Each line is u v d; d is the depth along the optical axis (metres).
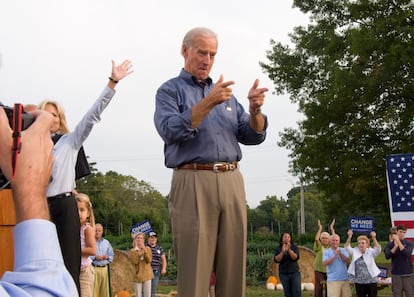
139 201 84.62
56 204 4.23
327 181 28.31
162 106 3.83
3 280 1.03
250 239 38.12
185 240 3.71
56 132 4.66
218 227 3.77
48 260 1.05
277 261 14.40
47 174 1.08
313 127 28.34
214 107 3.89
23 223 1.05
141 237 15.09
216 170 3.76
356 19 28.48
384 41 26.23
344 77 26.19
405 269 12.84
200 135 3.77
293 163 30.14
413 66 25.02
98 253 11.03
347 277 13.41
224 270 3.78
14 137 1.07
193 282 3.65
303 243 38.88
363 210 29.55
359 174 27.02
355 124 26.64
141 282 14.98
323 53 28.53
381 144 27.83
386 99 27.11
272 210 98.06
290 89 30.55
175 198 3.80
